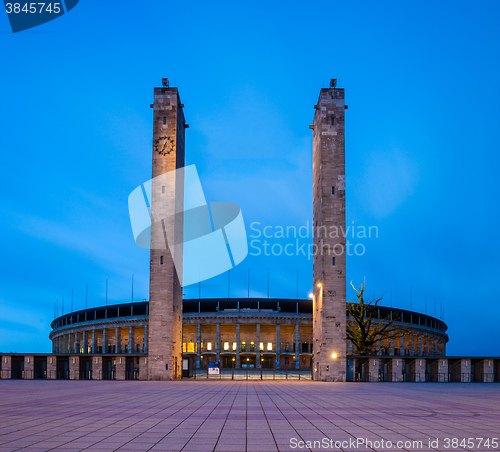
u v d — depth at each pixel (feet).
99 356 216.54
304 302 385.91
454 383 195.83
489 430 64.28
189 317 373.61
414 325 391.45
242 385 165.07
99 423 68.28
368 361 208.85
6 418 73.36
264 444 54.19
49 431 61.62
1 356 218.59
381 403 98.68
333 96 220.23
